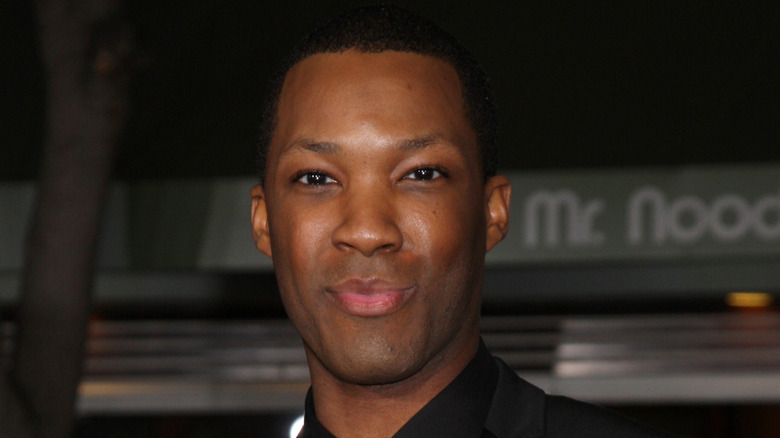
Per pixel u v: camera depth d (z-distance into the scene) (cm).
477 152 136
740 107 544
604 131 552
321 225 130
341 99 129
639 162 552
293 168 132
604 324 656
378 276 127
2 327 595
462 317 134
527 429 139
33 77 562
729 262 563
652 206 554
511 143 555
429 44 134
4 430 388
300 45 140
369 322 128
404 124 128
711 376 641
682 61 547
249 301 641
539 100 553
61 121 417
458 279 131
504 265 577
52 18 414
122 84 423
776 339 646
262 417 733
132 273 628
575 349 656
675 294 593
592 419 140
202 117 563
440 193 130
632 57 550
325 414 140
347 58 132
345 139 128
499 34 553
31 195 565
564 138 554
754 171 545
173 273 630
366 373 129
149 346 666
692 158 548
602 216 556
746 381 641
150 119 561
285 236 134
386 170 128
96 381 661
